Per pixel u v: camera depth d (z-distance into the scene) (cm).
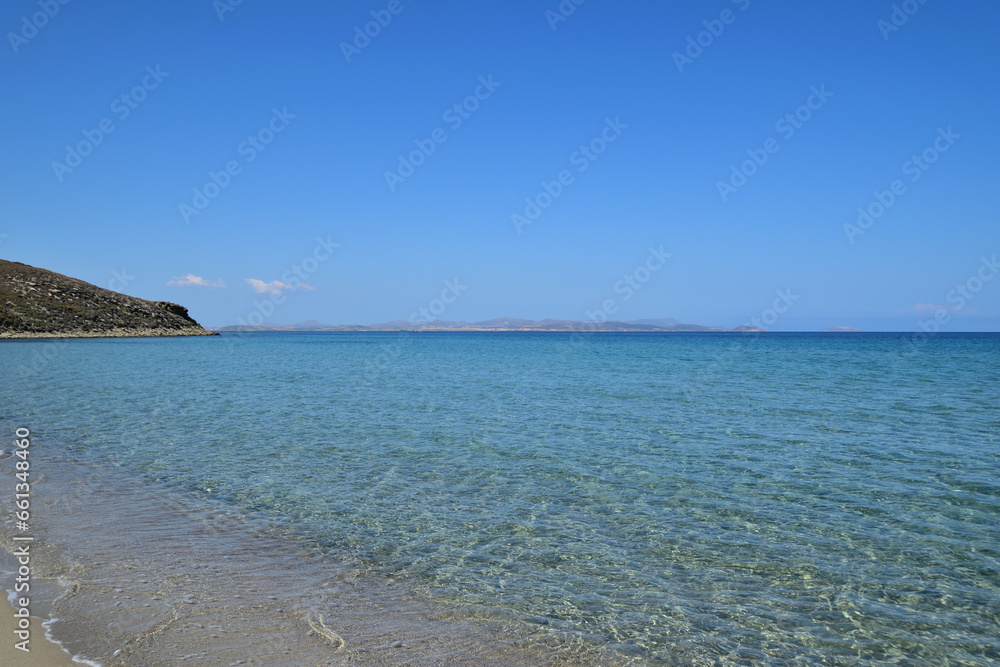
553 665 553
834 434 1722
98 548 826
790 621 649
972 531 932
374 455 1446
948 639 616
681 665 560
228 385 3114
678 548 857
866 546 868
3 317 10544
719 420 1961
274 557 809
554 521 973
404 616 643
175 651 545
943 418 2023
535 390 2853
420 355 6644
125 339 11444
